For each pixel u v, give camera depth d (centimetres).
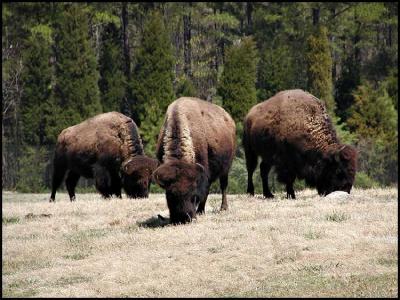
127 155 7131
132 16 19562
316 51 15150
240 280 3678
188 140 4750
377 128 14650
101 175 7281
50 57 17350
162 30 15075
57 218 5900
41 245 4853
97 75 15425
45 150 15300
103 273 4016
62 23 15250
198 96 17850
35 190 14750
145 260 4150
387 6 19100
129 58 18175
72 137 7606
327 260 3888
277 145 6319
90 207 6316
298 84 17362
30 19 17350
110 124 7300
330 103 15012
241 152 13262
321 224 4662
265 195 6738
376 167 14188
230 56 14388
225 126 5397
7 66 16312
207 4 19688
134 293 3594
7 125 16300
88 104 15175
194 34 19888
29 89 15488
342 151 5956
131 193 6419
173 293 3544
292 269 3784
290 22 19088
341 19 19050
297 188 12381
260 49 19112
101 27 18950
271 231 4519
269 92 15688
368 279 3550
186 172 4466
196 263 3988
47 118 15100
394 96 16438
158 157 4950
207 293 3506
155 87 14888
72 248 4716
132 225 5250
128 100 16838
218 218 5075
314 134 6138
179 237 4456
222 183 5553
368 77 19388
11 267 4366
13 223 5844
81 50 15212
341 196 5850
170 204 4562
